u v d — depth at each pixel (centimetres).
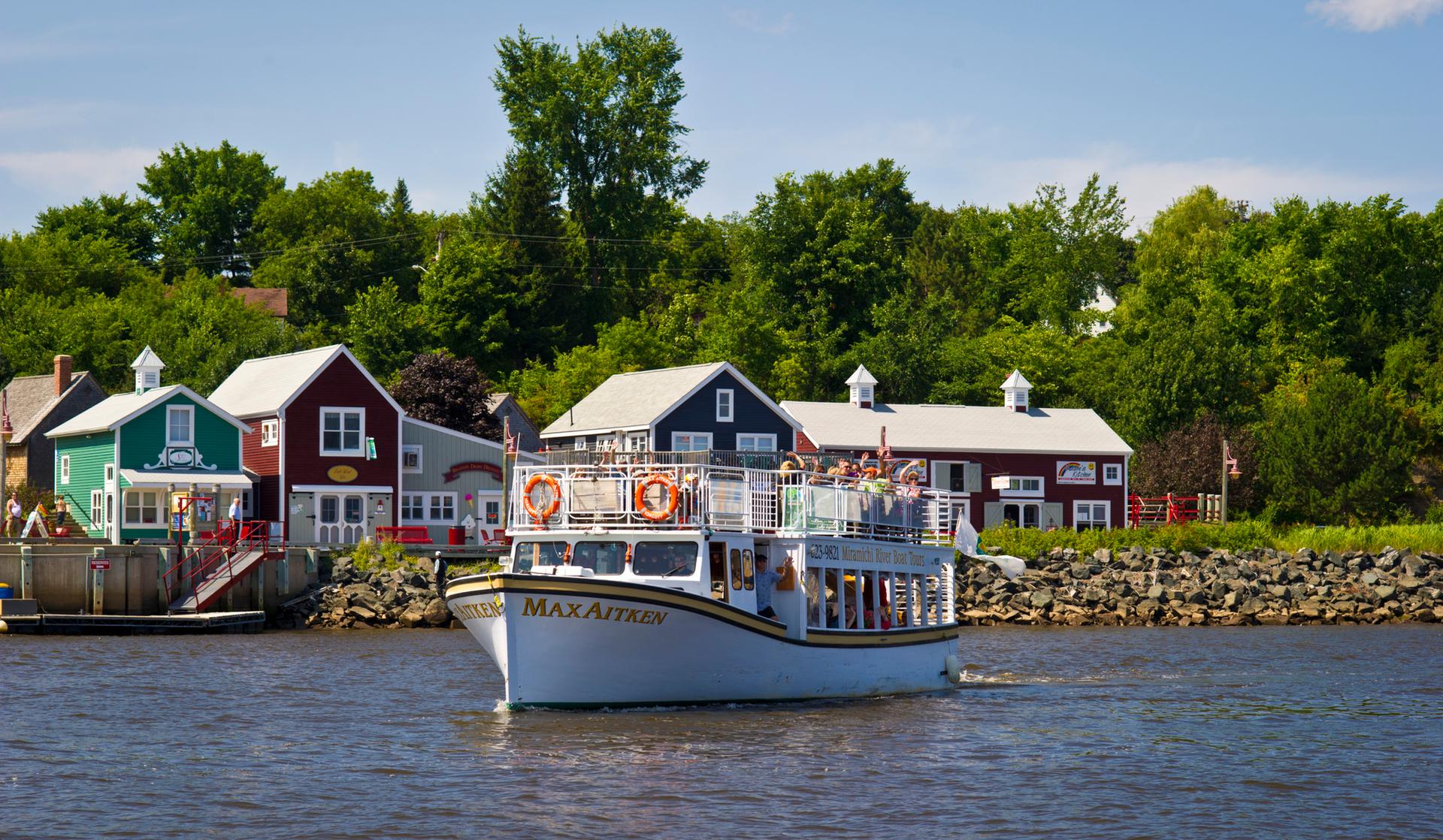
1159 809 2302
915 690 3541
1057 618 6222
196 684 3612
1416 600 6475
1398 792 2439
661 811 2242
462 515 7088
